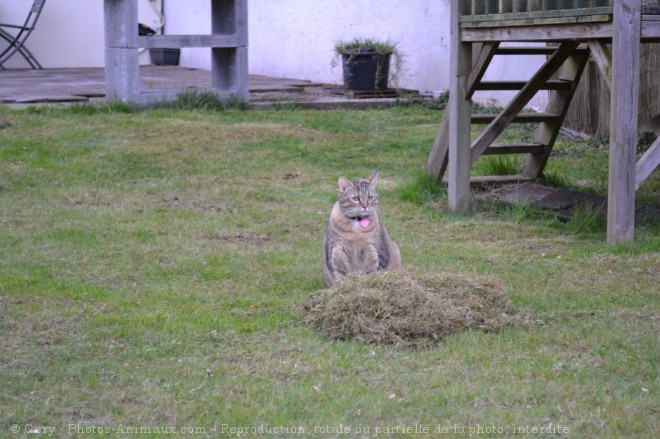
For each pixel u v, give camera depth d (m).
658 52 17.44
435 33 25.64
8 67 36.44
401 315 8.16
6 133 17.83
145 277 10.14
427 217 13.48
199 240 11.91
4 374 7.16
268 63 34.38
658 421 6.24
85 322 8.48
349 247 9.57
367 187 9.58
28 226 12.21
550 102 14.77
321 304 8.51
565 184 15.25
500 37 12.53
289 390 6.88
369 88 24.94
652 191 14.98
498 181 15.05
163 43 21.11
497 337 8.04
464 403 6.61
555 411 6.42
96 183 14.97
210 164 16.42
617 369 7.23
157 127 18.81
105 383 7.04
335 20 29.84
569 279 10.12
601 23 11.02
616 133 11.23
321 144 18.39
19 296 9.20
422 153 18.00
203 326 8.40
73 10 37.34
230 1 22.00
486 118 14.40
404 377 7.13
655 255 11.05
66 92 24.20
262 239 12.13
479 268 10.64
